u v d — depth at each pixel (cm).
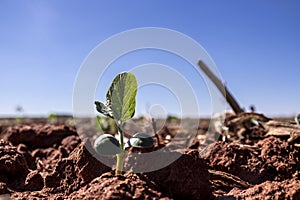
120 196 22
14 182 30
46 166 37
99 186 23
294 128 41
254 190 25
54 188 27
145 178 25
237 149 32
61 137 49
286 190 24
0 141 33
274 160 31
